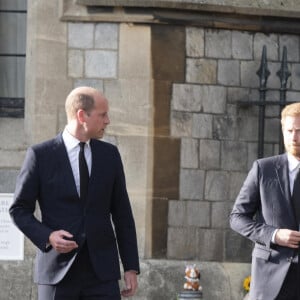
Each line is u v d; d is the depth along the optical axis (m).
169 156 15.57
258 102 15.59
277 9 15.88
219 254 15.74
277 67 16.14
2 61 16.53
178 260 15.56
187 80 15.68
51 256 10.17
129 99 15.55
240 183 15.86
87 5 15.49
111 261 10.34
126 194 10.71
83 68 15.62
